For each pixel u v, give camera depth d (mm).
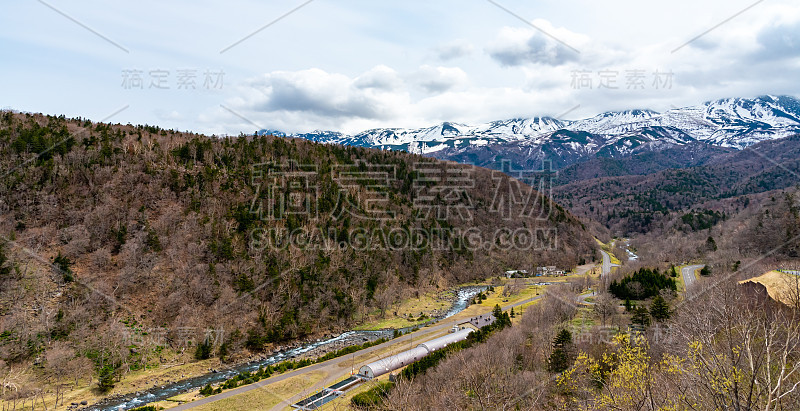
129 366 82750
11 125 118750
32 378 75438
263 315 103375
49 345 82875
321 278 119875
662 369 26234
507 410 38938
